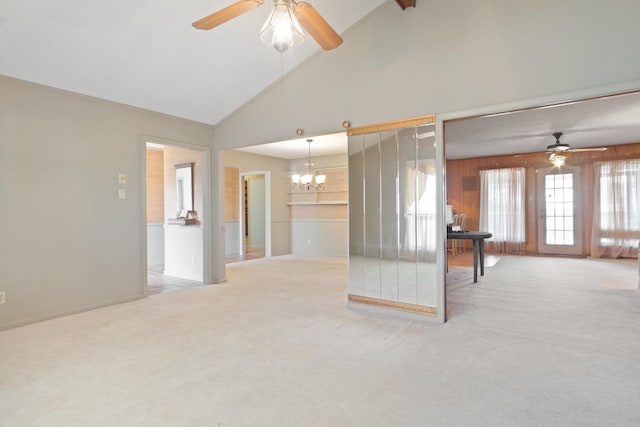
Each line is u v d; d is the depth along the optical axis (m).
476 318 3.57
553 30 2.91
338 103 4.10
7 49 3.10
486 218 8.67
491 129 5.75
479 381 2.28
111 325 3.43
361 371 2.43
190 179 5.81
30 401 2.07
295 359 2.63
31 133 3.54
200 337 3.09
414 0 3.51
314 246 8.62
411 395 2.12
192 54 3.78
